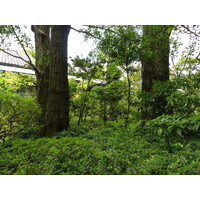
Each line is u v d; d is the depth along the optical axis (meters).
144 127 5.61
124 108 10.32
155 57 7.12
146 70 7.47
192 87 5.41
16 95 5.65
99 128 6.88
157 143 4.13
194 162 2.60
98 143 4.63
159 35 6.33
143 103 6.12
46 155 3.45
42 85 7.61
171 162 2.87
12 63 12.95
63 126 6.37
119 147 4.00
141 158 3.25
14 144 4.93
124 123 7.34
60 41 6.56
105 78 10.25
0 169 3.04
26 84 8.59
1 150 4.32
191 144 3.57
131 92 11.73
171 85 5.52
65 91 6.57
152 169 2.64
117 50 6.89
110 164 2.80
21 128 6.22
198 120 1.71
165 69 7.43
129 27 6.61
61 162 3.07
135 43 6.63
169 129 1.80
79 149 3.66
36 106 5.95
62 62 6.55
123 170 2.70
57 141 4.51
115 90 10.26
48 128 6.26
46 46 8.22
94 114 10.68
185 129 1.88
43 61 7.02
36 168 2.86
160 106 5.59
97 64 8.45
